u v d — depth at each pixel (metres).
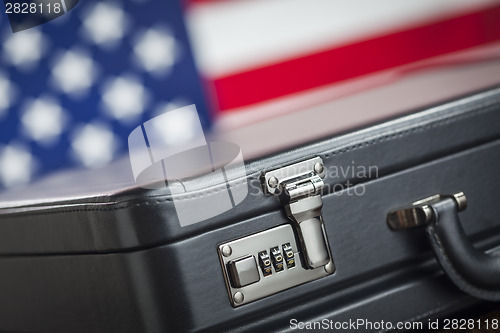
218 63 2.49
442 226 1.20
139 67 2.37
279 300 1.14
